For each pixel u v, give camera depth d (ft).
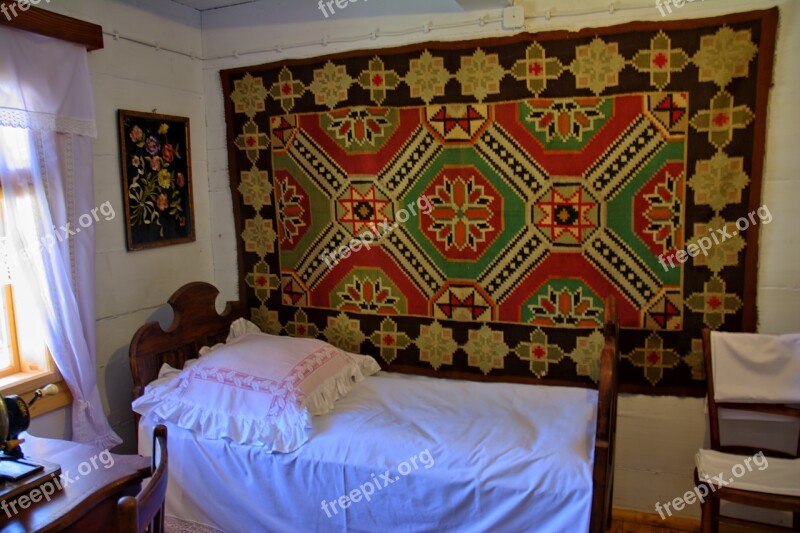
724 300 7.64
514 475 6.11
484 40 8.13
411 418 7.34
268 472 7.11
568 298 8.24
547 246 8.23
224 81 9.75
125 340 8.84
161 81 9.25
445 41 8.33
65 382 7.70
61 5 7.62
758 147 7.23
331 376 8.04
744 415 7.44
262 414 7.27
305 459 6.90
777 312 7.50
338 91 8.99
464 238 8.63
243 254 10.09
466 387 8.38
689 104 7.42
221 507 7.42
